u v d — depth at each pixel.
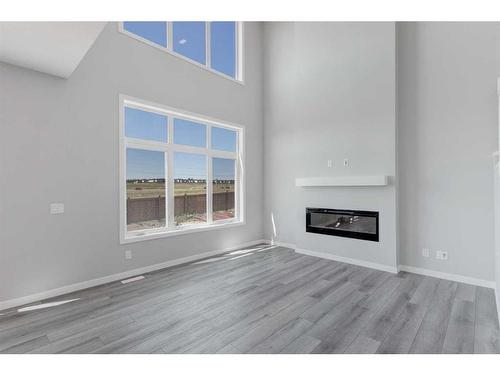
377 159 3.78
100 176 3.26
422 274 3.55
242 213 5.18
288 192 5.19
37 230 2.81
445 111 3.38
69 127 3.02
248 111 5.25
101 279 3.25
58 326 2.25
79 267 3.09
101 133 3.27
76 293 2.96
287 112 5.20
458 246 3.30
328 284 3.20
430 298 2.78
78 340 2.05
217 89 4.67
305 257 4.40
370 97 3.85
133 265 3.55
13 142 2.66
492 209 3.08
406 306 2.60
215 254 4.60
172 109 3.99
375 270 3.72
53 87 2.91
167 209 4.05
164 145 4.02
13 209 2.66
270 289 3.04
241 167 5.18
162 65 3.88
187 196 4.36
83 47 2.30
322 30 4.39
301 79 4.66
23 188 2.72
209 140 4.67
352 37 4.04
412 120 3.63
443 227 3.40
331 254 4.28
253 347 1.95
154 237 3.76
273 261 4.17
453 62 3.33
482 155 3.14
